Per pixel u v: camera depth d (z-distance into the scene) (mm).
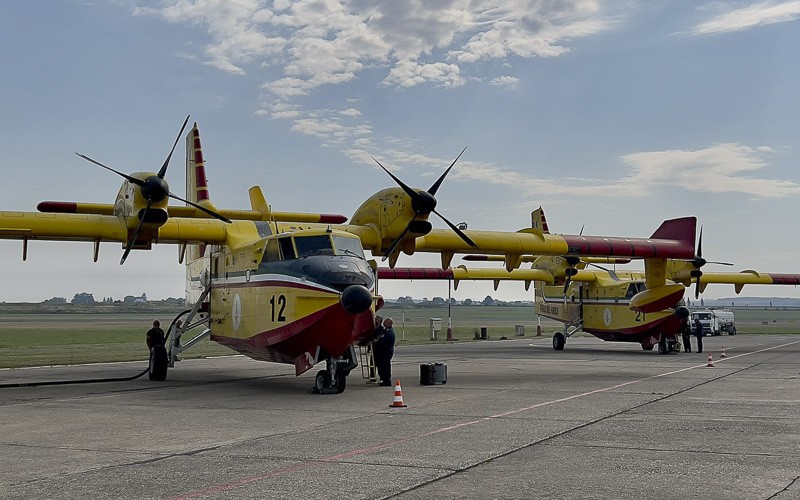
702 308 69188
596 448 10539
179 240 21281
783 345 43312
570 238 25359
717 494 7922
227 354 38281
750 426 12484
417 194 21172
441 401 16312
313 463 9594
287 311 18422
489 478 8703
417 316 138500
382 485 8383
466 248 23828
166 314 143500
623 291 37688
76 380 22219
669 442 11008
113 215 20422
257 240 21250
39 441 11430
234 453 10320
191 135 27609
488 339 55562
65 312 154625
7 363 30406
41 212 19688
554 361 30594
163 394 18422
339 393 18328
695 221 27016
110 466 9508
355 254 19062
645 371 24609
